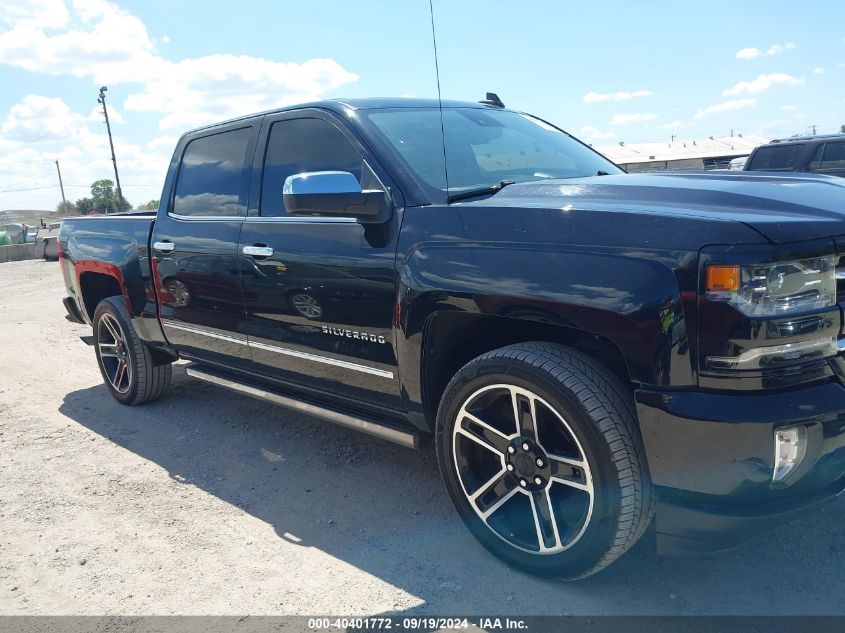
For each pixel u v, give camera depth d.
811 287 2.10
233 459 4.05
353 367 3.15
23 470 4.09
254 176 3.68
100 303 5.12
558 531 2.49
